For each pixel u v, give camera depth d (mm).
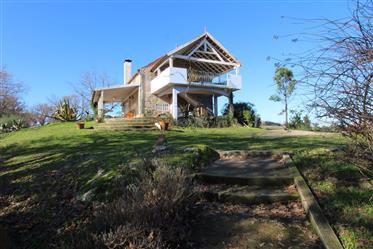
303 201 4766
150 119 18000
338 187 5051
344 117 3207
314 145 8453
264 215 4715
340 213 4230
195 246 3920
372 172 3898
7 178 7098
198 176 6070
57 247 4129
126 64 31094
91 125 17922
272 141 10422
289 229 4211
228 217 4695
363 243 3475
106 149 9125
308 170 6016
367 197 4539
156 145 7926
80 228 4512
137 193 4289
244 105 23875
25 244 4457
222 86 22328
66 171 7039
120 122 17172
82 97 49281
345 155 4270
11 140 13258
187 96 22938
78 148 9891
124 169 6023
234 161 7340
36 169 7574
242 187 5711
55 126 18531
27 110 44375
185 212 4395
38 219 5098
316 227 3951
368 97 2975
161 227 3822
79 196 5609
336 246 3459
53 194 5941
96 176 6203
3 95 40031
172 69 20625
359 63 2893
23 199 5895
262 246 3852
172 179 4684
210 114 21984
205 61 22266
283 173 6016
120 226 3508
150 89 24031
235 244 3936
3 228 4660
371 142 3256
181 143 9859
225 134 14203
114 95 27828
